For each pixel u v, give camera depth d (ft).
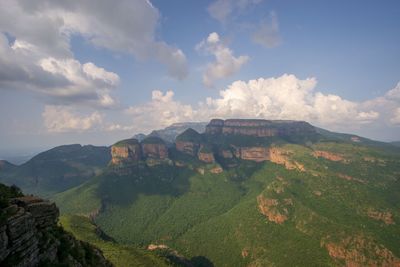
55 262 226.79
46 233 238.68
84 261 266.98
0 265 178.91
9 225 191.21
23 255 195.83
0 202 209.15
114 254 569.23
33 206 240.12
